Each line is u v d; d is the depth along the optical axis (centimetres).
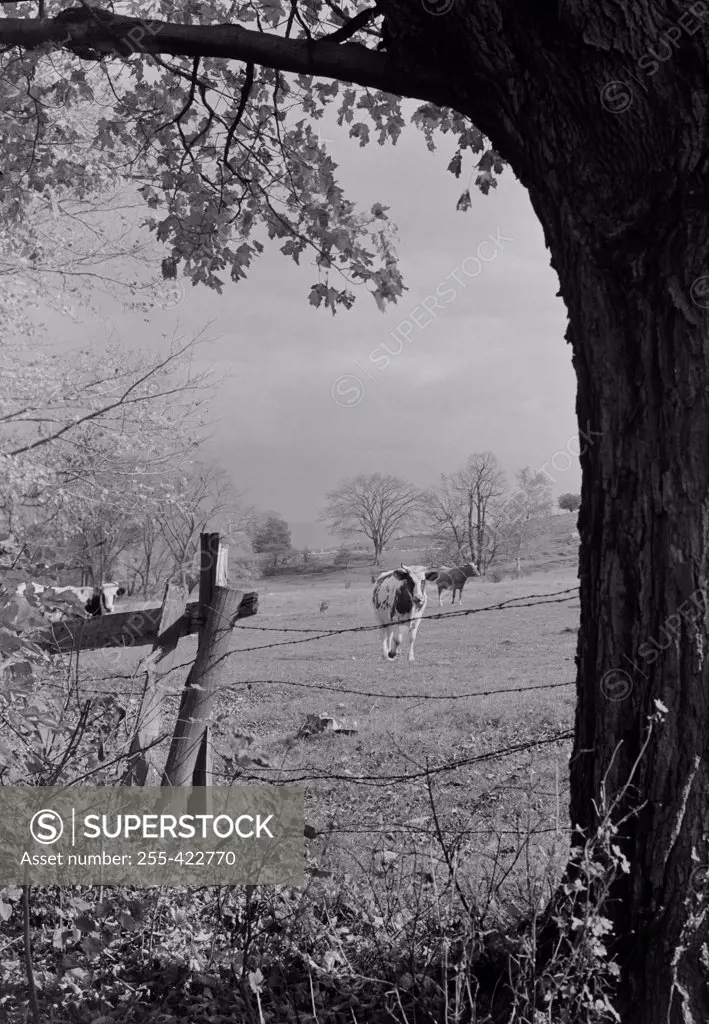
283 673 2200
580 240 373
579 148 368
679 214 350
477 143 664
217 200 680
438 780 782
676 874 348
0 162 694
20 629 380
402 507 7169
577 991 313
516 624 3375
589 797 379
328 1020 371
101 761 477
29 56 561
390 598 2498
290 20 568
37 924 453
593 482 383
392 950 404
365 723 1298
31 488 1515
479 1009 356
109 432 1606
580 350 382
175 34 471
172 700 692
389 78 431
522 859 474
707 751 350
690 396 353
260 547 7212
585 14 346
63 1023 363
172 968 416
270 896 453
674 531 355
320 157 675
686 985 340
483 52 378
